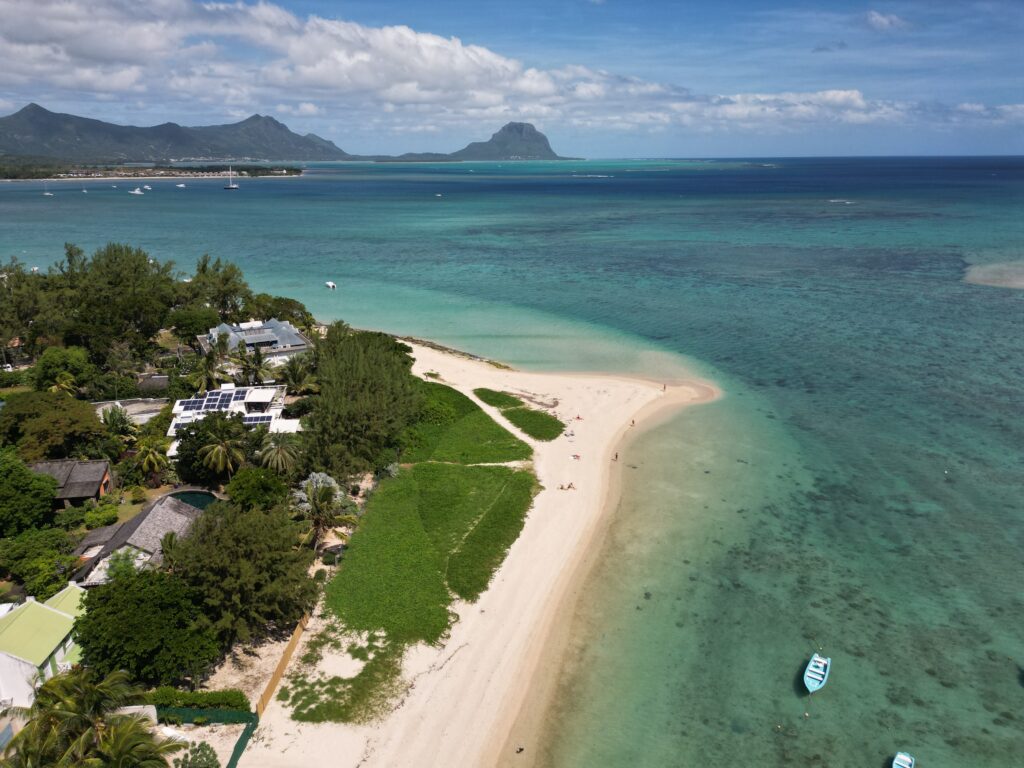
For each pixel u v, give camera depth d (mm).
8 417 69688
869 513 64312
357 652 46469
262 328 110062
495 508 64625
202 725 40219
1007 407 86438
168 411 80250
